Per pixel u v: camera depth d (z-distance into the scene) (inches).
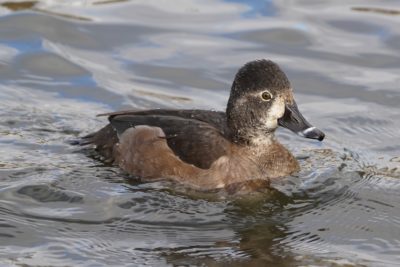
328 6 737.6
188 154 479.5
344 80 625.9
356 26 703.7
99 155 508.1
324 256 411.2
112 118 514.0
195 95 603.2
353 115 578.2
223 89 612.7
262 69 481.1
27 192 460.4
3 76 613.6
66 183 472.1
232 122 488.1
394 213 458.0
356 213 457.1
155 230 431.5
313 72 636.7
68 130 542.3
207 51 661.3
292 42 678.5
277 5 737.6
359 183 489.4
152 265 395.5
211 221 443.2
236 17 714.8
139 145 490.9
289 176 492.4
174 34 685.3
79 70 627.5
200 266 395.9
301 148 535.5
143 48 663.8
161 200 460.8
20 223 430.0
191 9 727.1
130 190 470.0
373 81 624.1
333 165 510.6
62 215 440.5
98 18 703.1
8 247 407.2
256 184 478.3
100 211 446.3
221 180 474.0
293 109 481.1
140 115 508.1
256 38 682.8
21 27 679.7
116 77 621.6
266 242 423.5
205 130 486.6
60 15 700.7
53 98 588.7
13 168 485.1
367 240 429.4
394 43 676.1
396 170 508.1
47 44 658.8
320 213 455.8
